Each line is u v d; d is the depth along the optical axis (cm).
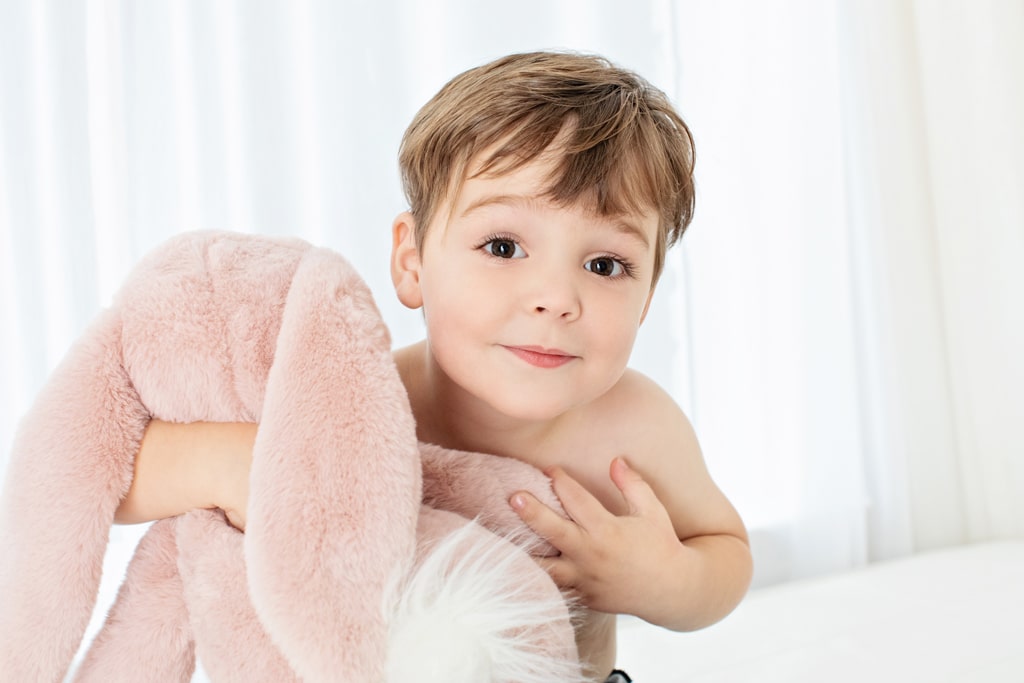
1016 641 114
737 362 173
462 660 45
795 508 177
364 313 54
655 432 84
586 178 64
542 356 65
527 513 65
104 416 56
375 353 53
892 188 194
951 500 199
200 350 56
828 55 181
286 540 48
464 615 47
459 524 55
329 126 136
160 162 124
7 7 116
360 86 137
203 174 127
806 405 178
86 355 56
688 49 168
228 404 57
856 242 192
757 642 118
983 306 200
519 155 64
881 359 190
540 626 51
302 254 60
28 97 117
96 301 119
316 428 50
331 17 135
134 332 56
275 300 57
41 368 118
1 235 117
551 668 50
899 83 194
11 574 54
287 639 47
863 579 149
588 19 156
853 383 181
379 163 138
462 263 66
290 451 50
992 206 199
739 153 173
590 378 66
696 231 169
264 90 131
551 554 68
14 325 118
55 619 54
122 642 55
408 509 50
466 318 66
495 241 66
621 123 67
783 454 177
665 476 84
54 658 54
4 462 118
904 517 189
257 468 50
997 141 197
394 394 52
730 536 87
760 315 175
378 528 49
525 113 66
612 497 82
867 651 111
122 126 122
